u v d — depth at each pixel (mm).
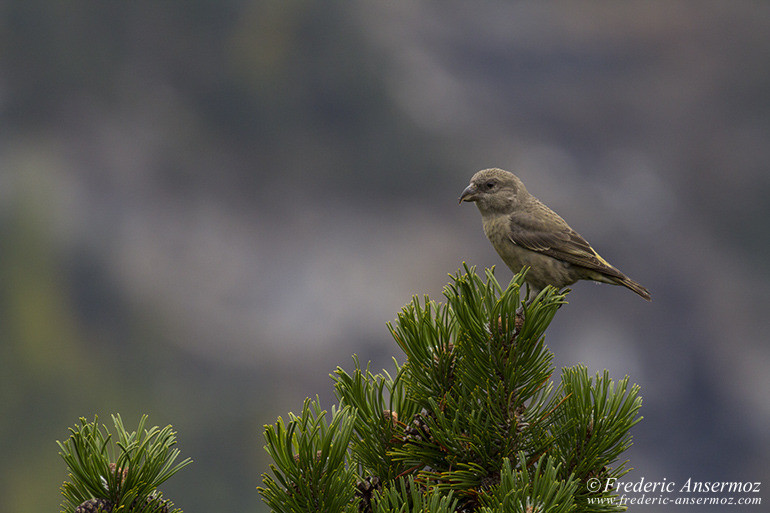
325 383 56438
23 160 65250
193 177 68875
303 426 2736
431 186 70688
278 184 69938
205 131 70812
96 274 59000
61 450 2754
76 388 51656
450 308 3316
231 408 52969
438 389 3240
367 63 73125
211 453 49312
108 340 56562
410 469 3139
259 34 71938
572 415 3057
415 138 71250
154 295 59625
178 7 71125
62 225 61000
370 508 3125
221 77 71375
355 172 71000
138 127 69438
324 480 2723
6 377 50219
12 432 47531
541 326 3064
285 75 71312
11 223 58594
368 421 3191
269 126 70562
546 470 2672
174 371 55656
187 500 40875
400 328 3266
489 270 3193
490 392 3076
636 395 3029
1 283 55688
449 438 3037
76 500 2756
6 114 67500
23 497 43938
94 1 68750
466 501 3096
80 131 68375
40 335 53719
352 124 72062
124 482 2746
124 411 51000
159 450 2812
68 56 68562
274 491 2744
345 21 73812
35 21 67938
